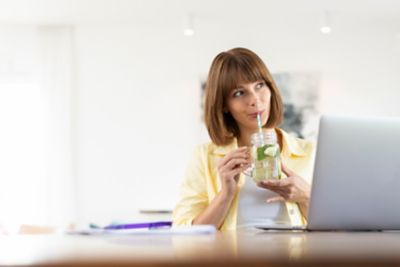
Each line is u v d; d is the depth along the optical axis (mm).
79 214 4684
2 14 4430
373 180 1203
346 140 1186
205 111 1763
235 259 491
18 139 4699
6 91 4730
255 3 4176
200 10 4348
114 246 733
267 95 1699
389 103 4492
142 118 4711
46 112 4719
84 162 4715
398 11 4320
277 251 591
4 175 4672
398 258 487
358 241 806
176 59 4711
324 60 4551
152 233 1085
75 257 548
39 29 4754
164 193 4652
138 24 4746
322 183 1196
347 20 4520
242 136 1771
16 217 4641
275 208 1631
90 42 4770
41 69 4730
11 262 521
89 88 4746
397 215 1226
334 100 4523
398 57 4512
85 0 4133
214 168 1740
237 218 1621
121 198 4680
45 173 4688
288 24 4594
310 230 1240
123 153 4703
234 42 4645
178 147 4668
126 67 4746
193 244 755
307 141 1784
